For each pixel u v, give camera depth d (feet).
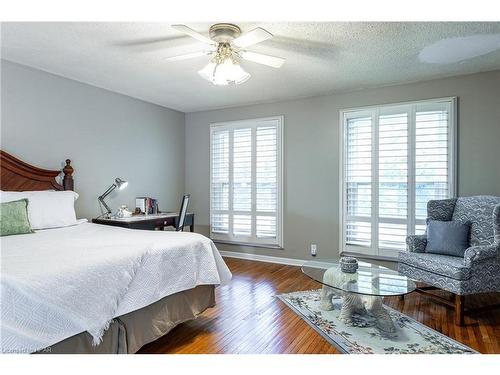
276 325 8.16
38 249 6.51
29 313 4.52
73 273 5.19
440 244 9.78
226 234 16.20
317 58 9.81
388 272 8.83
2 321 4.26
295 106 14.52
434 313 8.96
